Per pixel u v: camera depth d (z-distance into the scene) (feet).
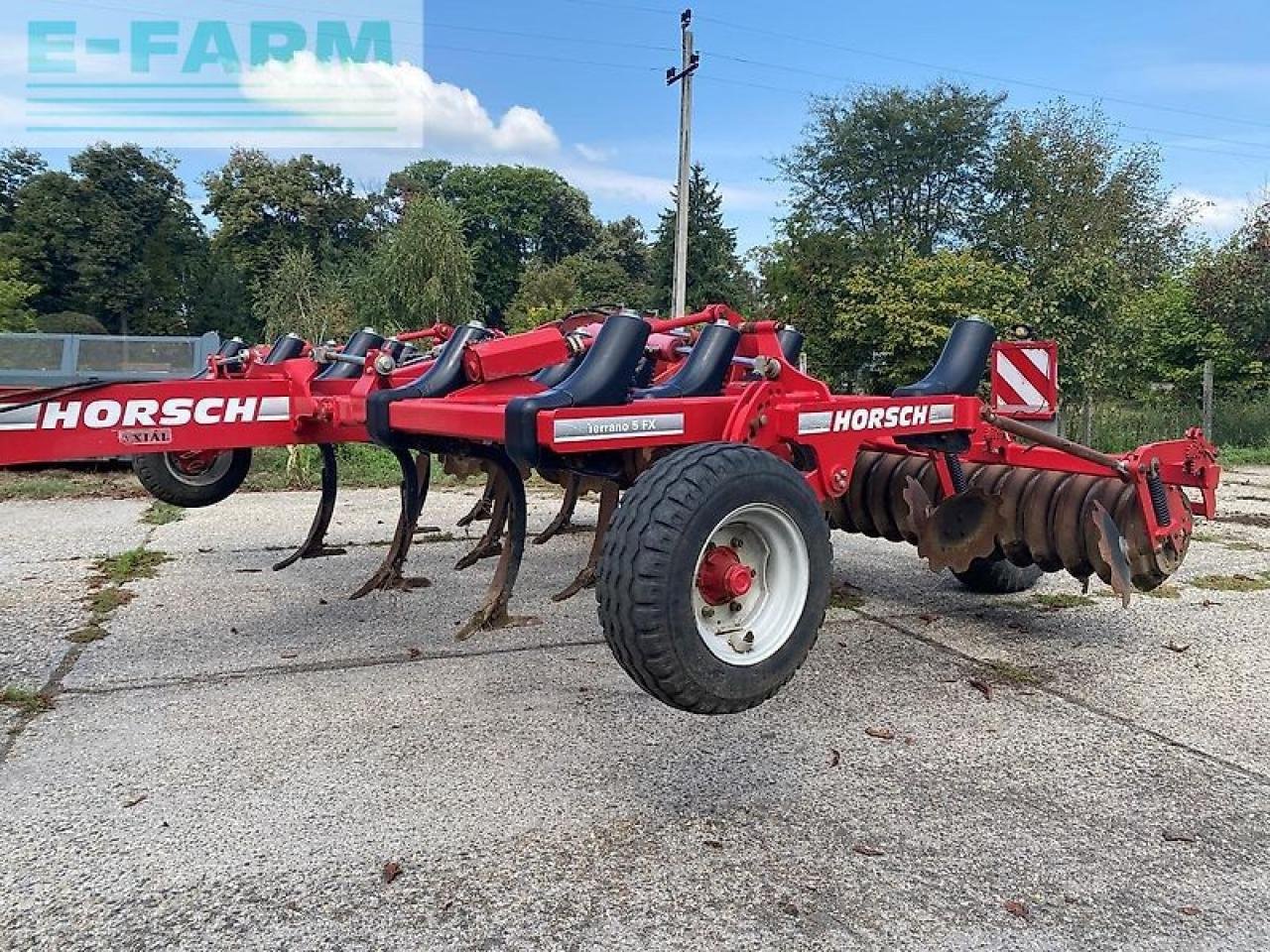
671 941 7.53
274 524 24.48
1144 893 8.32
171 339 34.09
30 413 11.21
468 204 186.29
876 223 81.56
